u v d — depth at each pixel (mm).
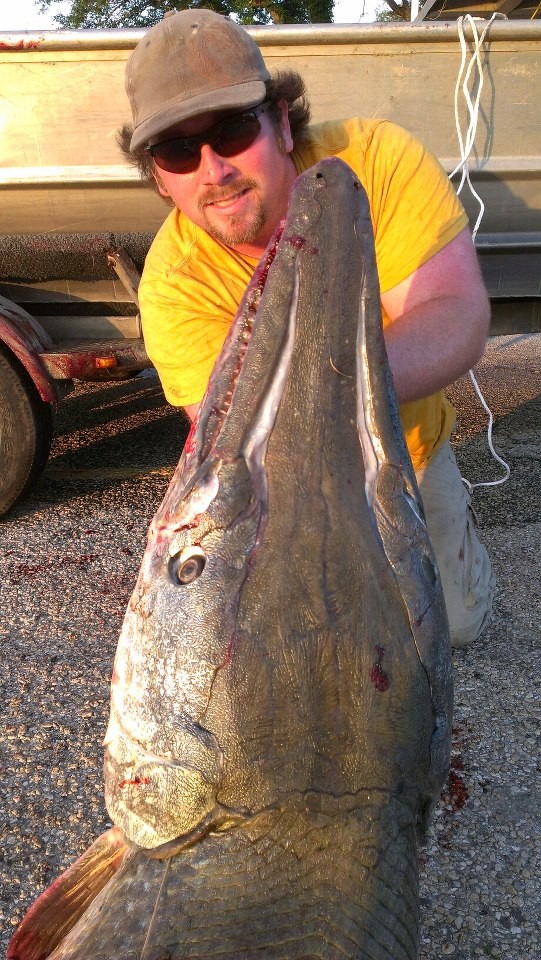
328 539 1160
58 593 3561
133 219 4234
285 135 2064
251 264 2244
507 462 5027
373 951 1121
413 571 1234
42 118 3881
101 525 4246
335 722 1165
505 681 2916
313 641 1152
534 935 1980
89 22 18531
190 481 1195
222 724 1139
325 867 1151
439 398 2662
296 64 3752
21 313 4242
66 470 5090
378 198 2062
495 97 3861
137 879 1220
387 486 1214
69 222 4262
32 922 1528
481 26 3658
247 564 1146
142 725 1215
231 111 1863
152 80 1876
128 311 4820
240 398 1160
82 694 2891
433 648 1262
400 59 3746
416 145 2102
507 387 6770
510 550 3896
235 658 1134
